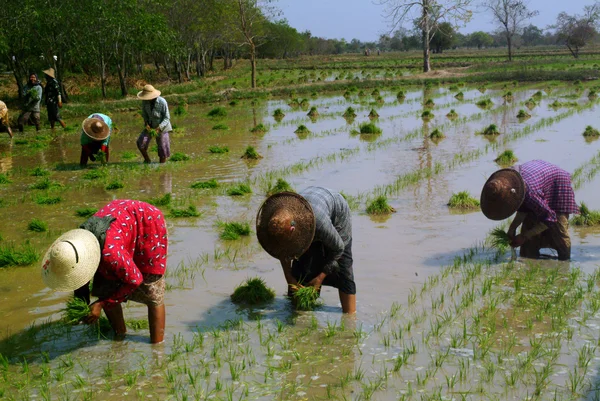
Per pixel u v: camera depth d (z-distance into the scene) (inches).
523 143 700.7
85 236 198.7
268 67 2896.2
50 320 254.1
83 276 194.2
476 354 219.3
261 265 320.8
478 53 4168.3
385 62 3292.3
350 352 223.5
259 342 232.7
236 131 870.4
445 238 363.3
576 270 303.3
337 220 244.2
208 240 365.1
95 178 545.3
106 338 237.0
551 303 264.5
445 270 307.6
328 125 930.7
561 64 2349.9
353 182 523.8
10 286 293.1
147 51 1430.9
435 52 4672.7
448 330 239.8
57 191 495.2
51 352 226.4
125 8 1291.8
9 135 828.6
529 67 2207.2
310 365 214.4
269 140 779.4
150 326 229.5
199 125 950.4
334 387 199.6
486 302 266.5
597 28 2819.9
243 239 366.9
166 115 596.1
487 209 309.0
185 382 204.1
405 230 380.8
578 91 1405.0
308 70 2709.2
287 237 224.4
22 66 1169.4
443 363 213.6
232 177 545.6
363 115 1063.0
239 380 204.7
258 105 1291.8
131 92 1494.8
